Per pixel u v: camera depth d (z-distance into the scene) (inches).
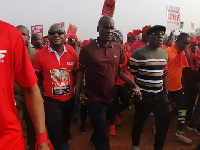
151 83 140.9
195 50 199.9
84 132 192.2
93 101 131.9
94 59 127.8
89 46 130.2
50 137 132.8
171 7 279.3
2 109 61.6
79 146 173.0
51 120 132.1
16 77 66.0
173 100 181.2
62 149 138.7
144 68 141.0
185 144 175.8
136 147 156.0
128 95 165.9
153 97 142.9
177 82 172.6
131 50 222.1
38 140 68.6
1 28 60.2
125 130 200.2
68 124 147.9
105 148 130.1
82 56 131.6
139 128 151.3
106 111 137.2
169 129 200.1
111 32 126.0
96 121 130.8
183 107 174.9
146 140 182.1
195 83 196.1
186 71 197.9
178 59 168.4
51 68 132.8
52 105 133.7
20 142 67.1
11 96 63.8
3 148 63.2
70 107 140.5
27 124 134.2
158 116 145.0
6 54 60.1
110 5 231.8
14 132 65.0
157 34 136.6
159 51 142.1
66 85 136.4
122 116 232.5
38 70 134.5
